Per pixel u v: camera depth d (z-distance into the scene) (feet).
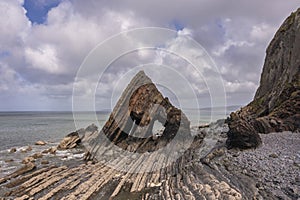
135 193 47.42
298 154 54.44
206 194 37.86
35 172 61.98
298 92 92.73
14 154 91.71
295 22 123.65
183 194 40.78
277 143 66.69
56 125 226.99
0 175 63.05
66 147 98.43
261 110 117.70
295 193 36.42
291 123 84.28
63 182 54.13
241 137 64.90
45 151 92.22
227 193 36.96
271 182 41.45
